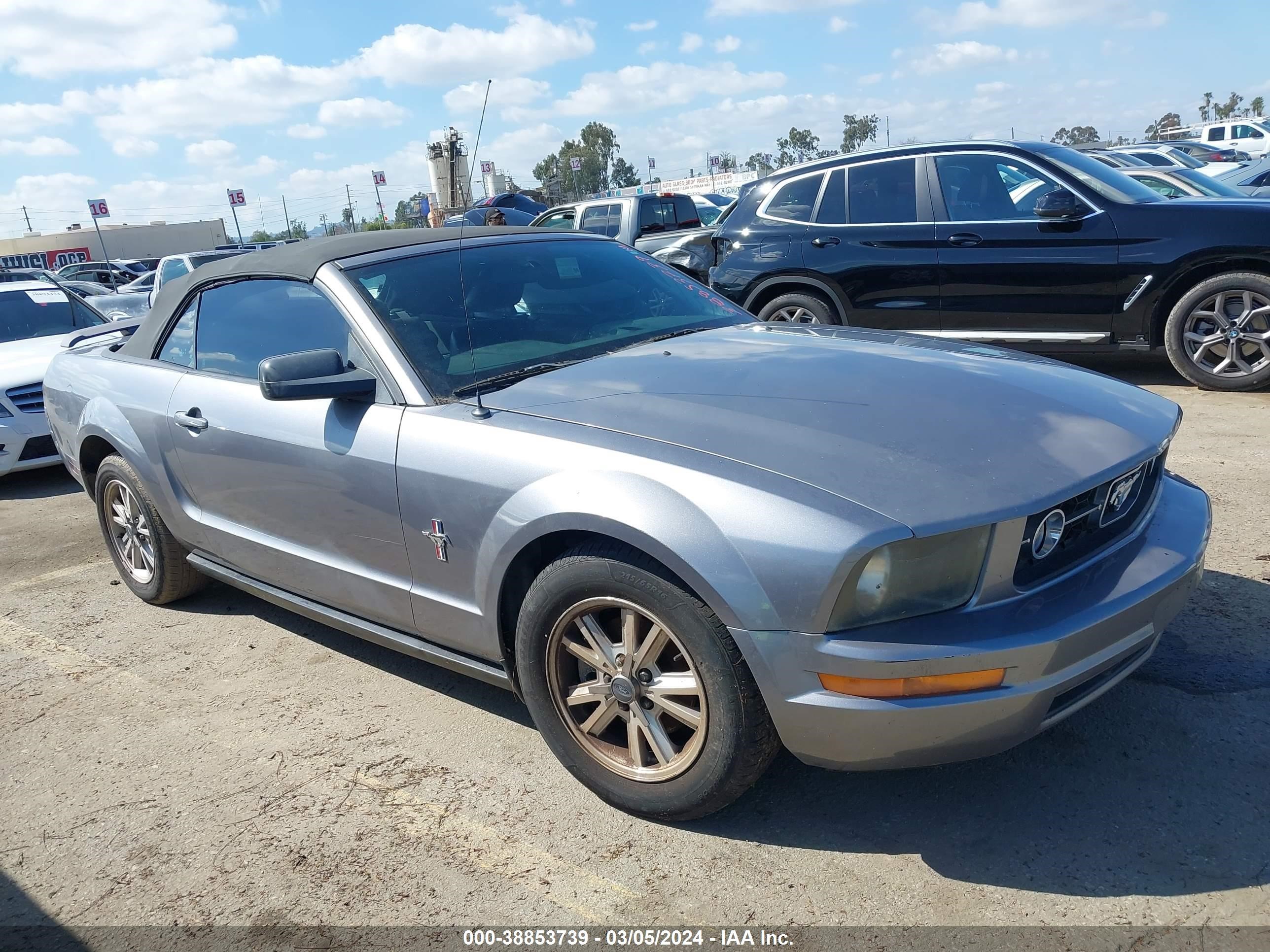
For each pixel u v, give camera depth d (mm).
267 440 3240
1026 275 6633
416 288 3217
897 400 2547
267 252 3688
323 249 3398
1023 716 2105
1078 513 2285
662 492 2268
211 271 3855
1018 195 6699
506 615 2752
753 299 7742
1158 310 6414
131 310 13117
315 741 3117
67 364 4672
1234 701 2854
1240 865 2215
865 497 2121
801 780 2693
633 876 2363
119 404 4035
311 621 4109
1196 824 2365
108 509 4445
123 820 2785
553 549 2619
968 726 2084
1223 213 6117
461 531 2682
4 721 3443
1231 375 6312
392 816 2689
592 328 3348
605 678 2525
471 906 2311
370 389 2941
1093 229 6398
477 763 2914
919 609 2096
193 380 3686
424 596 2893
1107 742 2721
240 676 3637
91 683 3682
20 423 6738
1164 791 2496
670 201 13641
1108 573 2322
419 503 2777
